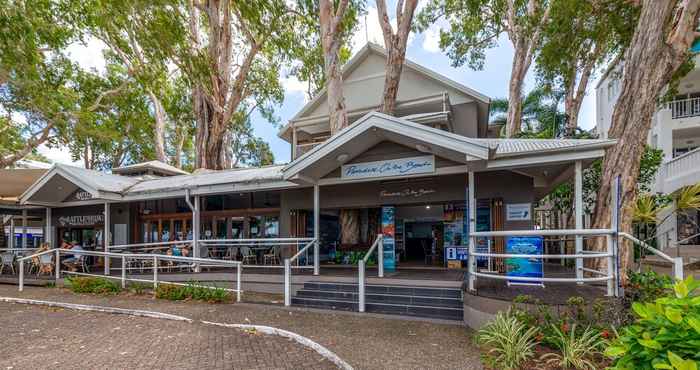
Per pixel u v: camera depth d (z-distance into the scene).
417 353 5.70
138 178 17.98
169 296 10.40
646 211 9.53
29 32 16.16
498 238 11.16
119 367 5.41
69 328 7.57
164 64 19.36
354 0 16.55
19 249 15.91
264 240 12.12
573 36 14.15
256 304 9.59
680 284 2.82
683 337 2.37
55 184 15.20
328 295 9.62
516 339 5.39
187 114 29.33
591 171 14.40
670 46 9.38
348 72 20.33
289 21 19.50
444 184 11.85
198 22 23.81
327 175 11.70
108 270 14.21
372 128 9.88
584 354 5.00
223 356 5.82
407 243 17.84
